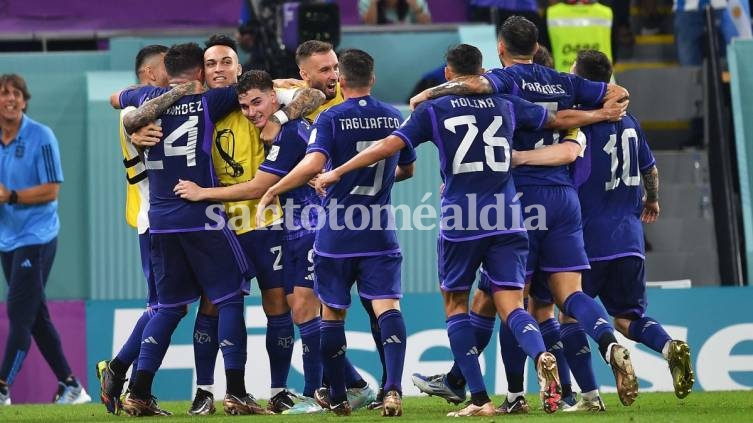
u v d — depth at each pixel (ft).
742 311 119.03
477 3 155.74
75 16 151.64
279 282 91.50
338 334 84.12
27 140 116.47
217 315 91.20
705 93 152.25
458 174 80.59
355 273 83.92
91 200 131.03
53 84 134.10
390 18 156.04
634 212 88.38
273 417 84.94
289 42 130.52
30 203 114.83
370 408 96.32
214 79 88.53
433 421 77.66
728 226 142.10
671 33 165.58
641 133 91.04
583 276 87.92
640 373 117.08
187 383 115.14
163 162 86.74
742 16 158.81
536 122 82.53
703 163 148.97
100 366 95.35
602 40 152.05
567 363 89.61
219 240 86.89
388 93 151.33
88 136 131.54
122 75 136.46
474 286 128.26
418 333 116.98
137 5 152.05
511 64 84.79
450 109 80.64
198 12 152.46
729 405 93.20
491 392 115.65
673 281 139.64
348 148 82.79
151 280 92.43
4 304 119.14
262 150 90.17
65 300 119.55
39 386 118.42
